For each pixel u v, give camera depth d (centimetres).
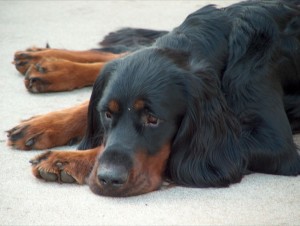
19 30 1074
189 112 570
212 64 627
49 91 796
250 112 611
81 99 777
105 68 610
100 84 611
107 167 533
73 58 841
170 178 581
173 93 564
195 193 566
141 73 567
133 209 534
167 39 639
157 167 565
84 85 812
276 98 629
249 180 597
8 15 1170
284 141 604
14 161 628
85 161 579
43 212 534
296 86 696
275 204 550
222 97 597
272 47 655
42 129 650
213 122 583
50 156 583
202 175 577
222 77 632
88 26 1099
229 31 656
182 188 575
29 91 799
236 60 634
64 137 655
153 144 556
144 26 1095
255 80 623
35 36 1038
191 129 573
